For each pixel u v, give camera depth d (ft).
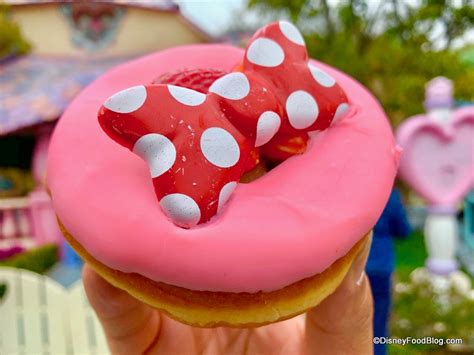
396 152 0.36
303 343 0.43
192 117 0.30
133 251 0.29
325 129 0.35
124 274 0.31
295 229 0.30
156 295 0.31
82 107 0.38
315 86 0.34
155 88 0.31
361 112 0.37
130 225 0.30
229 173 0.30
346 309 0.37
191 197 0.29
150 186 0.32
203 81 0.35
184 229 0.30
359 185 0.32
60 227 0.35
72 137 0.36
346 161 0.33
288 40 0.35
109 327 0.42
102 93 0.39
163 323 0.46
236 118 0.31
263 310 0.30
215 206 0.30
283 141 0.34
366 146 0.35
